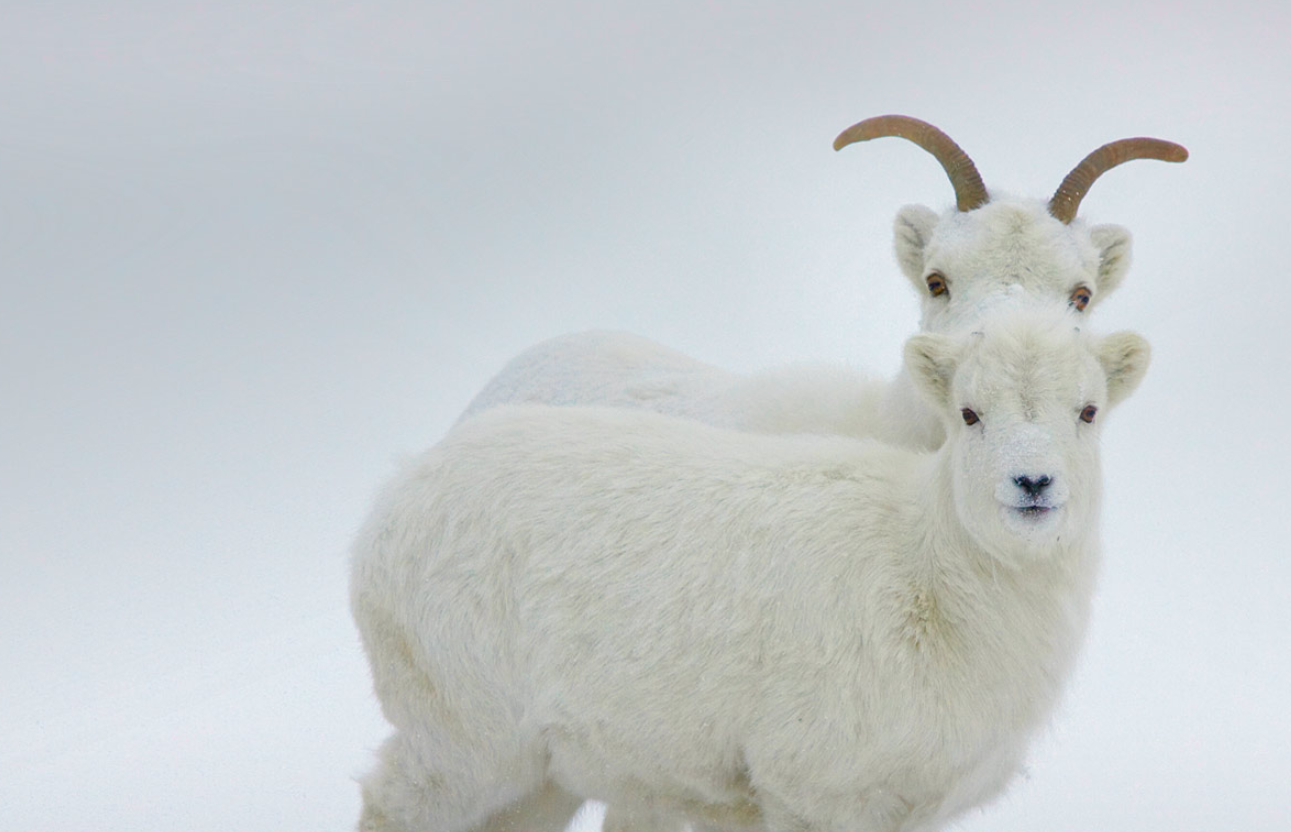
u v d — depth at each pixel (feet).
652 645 26.48
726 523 26.81
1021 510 23.65
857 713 25.17
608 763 27.50
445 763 29.22
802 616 25.70
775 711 25.62
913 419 31.68
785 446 28.30
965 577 25.23
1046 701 26.00
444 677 28.78
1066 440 23.82
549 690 27.30
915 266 33.86
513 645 27.89
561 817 30.94
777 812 26.25
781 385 35.32
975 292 30.89
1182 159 33.22
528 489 28.30
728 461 27.89
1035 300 30.48
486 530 28.35
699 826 29.66
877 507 26.55
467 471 29.12
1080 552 25.35
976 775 25.82
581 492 27.94
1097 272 32.45
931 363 25.54
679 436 28.81
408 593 29.04
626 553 27.09
